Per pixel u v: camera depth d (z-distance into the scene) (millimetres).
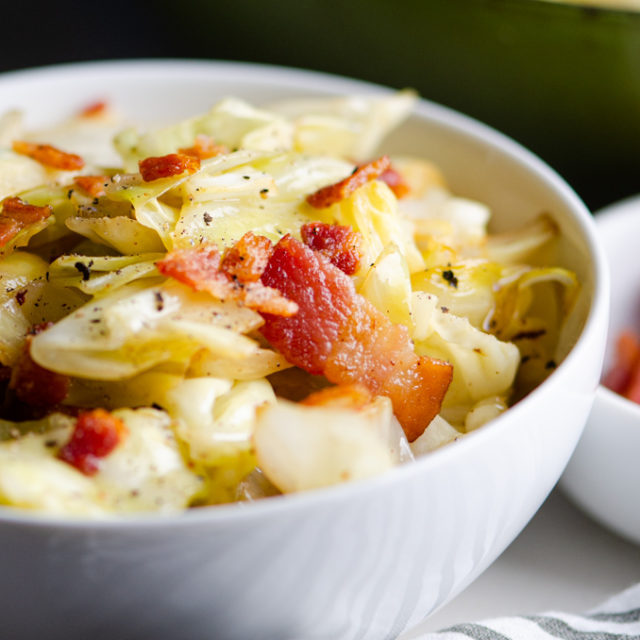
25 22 657
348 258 379
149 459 353
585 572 409
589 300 399
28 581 343
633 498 411
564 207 421
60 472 348
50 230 385
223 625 351
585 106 500
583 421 383
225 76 481
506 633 382
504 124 512
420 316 382
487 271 403
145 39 627
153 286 367
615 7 481
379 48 512
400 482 342
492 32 493
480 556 369
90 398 367
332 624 357
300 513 337
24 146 407
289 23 528
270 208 384
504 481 359
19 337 373
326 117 448
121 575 341
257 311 365
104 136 449
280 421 351
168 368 365
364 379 368
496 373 389
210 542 337
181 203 381
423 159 464
